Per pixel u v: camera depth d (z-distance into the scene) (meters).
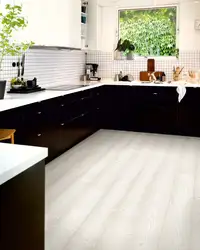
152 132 5.43
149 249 2.07
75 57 5.82
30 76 4.44
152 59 5.68
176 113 5.24
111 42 6.04
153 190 3.04
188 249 2.07
